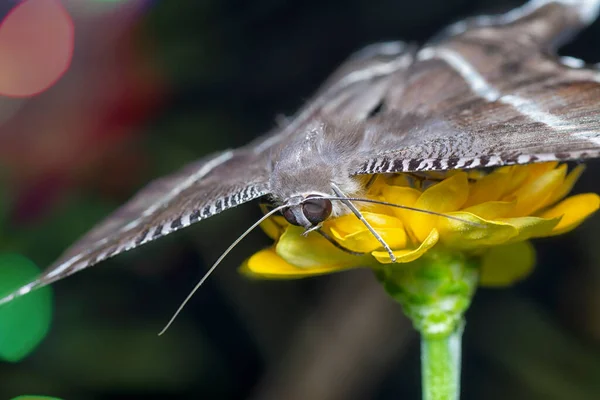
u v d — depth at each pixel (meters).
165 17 0.39
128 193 0.36
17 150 0.36
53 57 0.37
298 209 0.29
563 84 0.30
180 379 0.37
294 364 0.37
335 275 0.37
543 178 0.29
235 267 0.40
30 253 0.36
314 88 0.44
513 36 0.32
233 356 0.42
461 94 0.31
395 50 0.33
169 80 0.38
